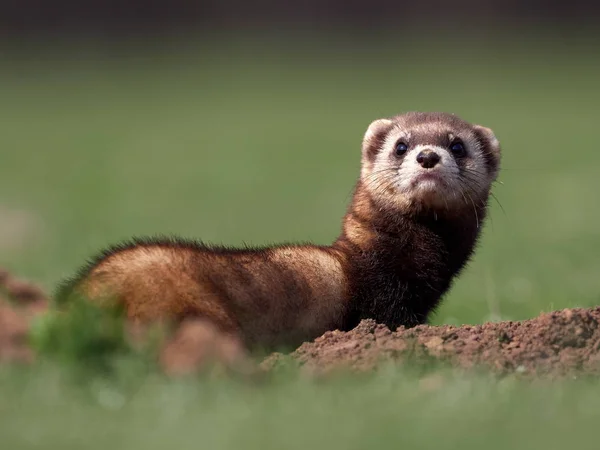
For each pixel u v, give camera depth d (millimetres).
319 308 10906
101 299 9414
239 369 8469
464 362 9203
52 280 16844
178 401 7715
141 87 64812
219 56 73562
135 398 7863
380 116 53219
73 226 27594
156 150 46000
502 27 78812
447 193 11484
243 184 37062
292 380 8594
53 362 8492
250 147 46812
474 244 12289
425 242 11648
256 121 54375
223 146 47125
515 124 49906
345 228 11914
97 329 8492
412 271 11594
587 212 29062
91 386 8141
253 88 64812
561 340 9617
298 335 10734
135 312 9461
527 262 21266
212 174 39656
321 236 25234
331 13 79875
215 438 6891
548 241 24312
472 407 7547
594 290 17375
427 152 11508
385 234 11594
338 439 6844
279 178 38406
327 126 52188
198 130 51812
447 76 66125
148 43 75438
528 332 9789
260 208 31391
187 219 29000
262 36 78312
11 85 64000
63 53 72000
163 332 8781
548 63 69625
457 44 76375
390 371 8633
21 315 9992
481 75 66125
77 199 33469
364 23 79875
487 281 17844
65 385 8117
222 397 7832
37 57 70625
